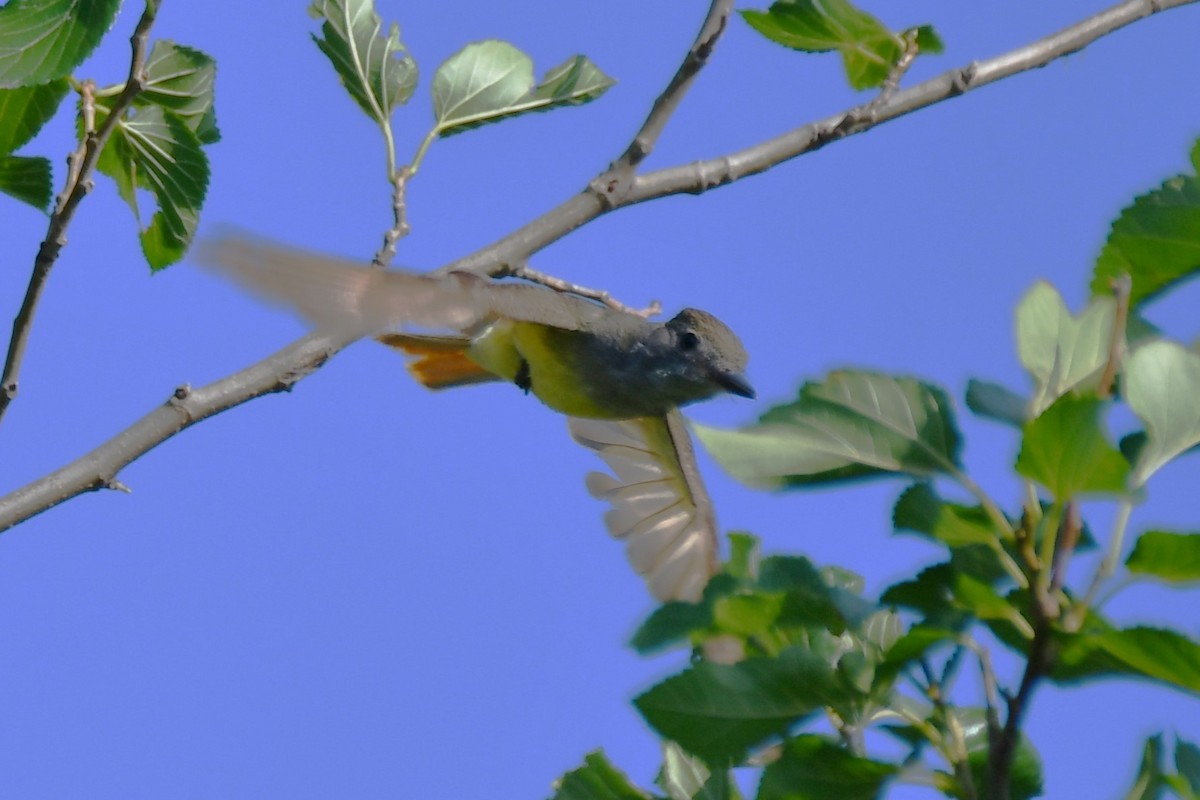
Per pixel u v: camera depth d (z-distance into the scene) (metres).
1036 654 6.34
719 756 6.67
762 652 7.45
